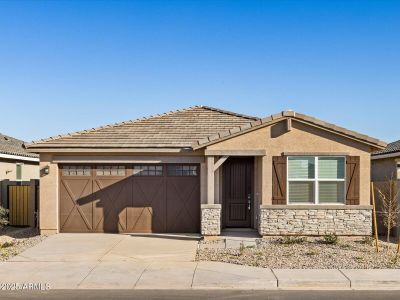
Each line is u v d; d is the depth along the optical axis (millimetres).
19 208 18266
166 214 15961
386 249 12844
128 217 15953
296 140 14633
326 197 14656
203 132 16906
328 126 14461
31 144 15500
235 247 13250
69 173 16047
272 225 14453
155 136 16453
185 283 9531
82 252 12758
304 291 9117
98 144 15625
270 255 12031
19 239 15359
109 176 16016
